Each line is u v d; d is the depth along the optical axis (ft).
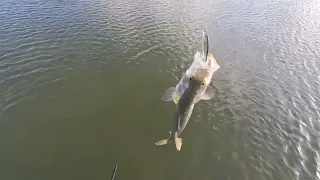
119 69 49.32
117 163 33.37
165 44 57.52
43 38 55.88
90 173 32.09
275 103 42.73
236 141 36.40
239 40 61.36
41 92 42.78
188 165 33.32
